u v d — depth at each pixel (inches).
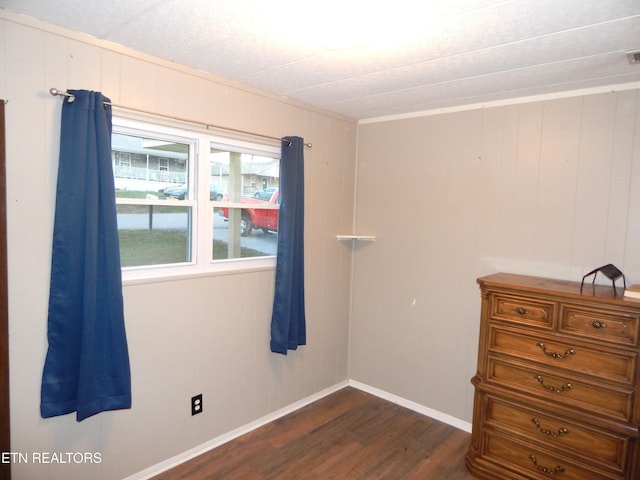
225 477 94.0
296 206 117.4
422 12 63.0
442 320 122.8
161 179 93.9
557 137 101.8
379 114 131.8
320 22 68.1
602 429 81.2
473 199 115.7
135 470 90.8
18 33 69.5
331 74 93.9
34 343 74.7
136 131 87.7
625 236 93.2
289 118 117.1
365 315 141.6
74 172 74.9
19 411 73.7
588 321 82.9
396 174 132.0
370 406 131.6
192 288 98.7
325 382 138.8
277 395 122.3
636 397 77.4
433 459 103.5
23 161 71.6
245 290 110.8
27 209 72.5
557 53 77.7
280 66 90.1
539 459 89.6
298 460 101.3
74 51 75.7
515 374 93.1
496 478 94.7
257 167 114.2
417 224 127.5
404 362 131.7
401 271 131.7
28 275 73.3
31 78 71.3
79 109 74.7
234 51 82.7
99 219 78.7
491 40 72.7
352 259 144.5
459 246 118.9
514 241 109.0
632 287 82.3
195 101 94.7
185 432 99.7
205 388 103.1
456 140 118.5
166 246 95.9
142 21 70.6
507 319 93.4
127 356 83.5
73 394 78.4
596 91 96.1
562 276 101.8
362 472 97.4
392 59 83.3
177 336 96.5
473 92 104.5
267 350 118.0
